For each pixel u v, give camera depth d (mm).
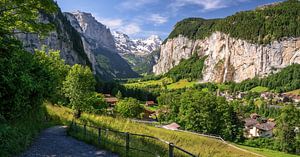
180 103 115438
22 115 20078
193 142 33375
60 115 39562
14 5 17938
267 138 106312
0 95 16047
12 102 17500
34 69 22484
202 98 101438
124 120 39219
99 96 70938
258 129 134000
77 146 18141
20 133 16141
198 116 99938
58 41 190125
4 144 13273
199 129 99938
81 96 46812
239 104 183500
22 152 14680
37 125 24375
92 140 19500
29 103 21328
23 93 18812
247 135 118625
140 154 16109
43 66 24078
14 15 18578
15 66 17516
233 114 103562
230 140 100500
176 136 34406
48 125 29469
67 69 51406
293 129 100188
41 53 46625
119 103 121438
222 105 101812
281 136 100312
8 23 18438
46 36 20531
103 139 19141
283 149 98812
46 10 19203
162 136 30688
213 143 43312
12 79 16828
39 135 21625
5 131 14078
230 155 30672
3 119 16375
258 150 77312
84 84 47125
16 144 14305
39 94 22391
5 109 17281
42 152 15406
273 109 180625
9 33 19047
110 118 38469
